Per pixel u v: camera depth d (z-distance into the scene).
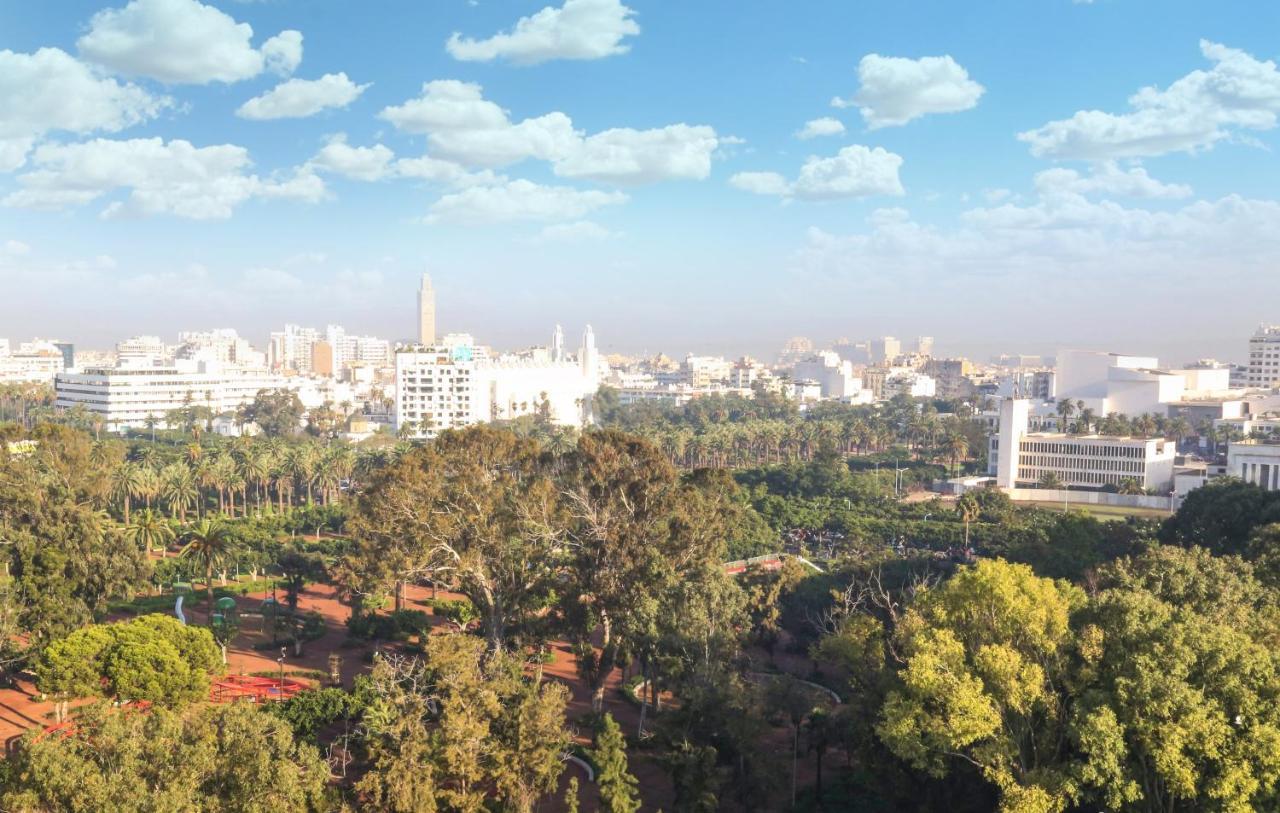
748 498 183.75
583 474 110.06
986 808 59.88
